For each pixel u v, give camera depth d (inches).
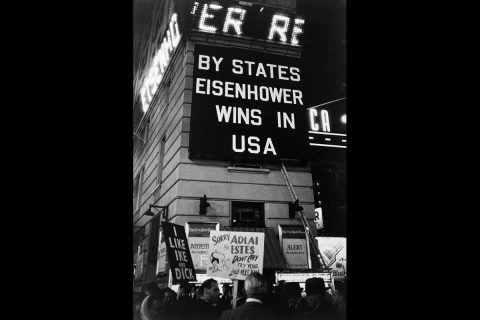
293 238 459.2
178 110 514.6
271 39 554.3
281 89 525.7
